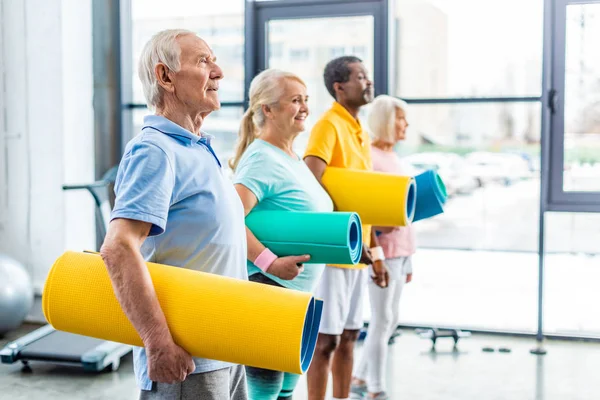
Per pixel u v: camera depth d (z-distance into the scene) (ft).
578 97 15.97
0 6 17.81
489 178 16.58
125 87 18.49
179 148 5.58
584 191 16.16
